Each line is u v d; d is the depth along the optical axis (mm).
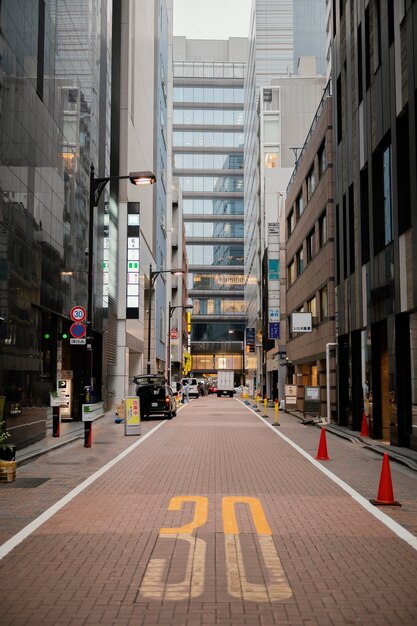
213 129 140625
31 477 13398
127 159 46438
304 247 39875
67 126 27703
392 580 6504
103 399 37438
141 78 54969
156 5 68500
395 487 12242
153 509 10023
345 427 27078
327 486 12266
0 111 17859
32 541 8047
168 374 58875
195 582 6414
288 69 88000
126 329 46250
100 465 15289
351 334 26078
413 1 17078
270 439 22109
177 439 22000
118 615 5516
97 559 7230
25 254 20516
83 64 31281
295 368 46969
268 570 6832
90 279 20516
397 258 18766
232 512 9805
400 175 18703
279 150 79938
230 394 82875
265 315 61031
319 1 106062
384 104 20406
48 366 27266
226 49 159125
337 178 29594
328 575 6672
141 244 53062
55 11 25375
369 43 23000
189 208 138125
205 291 135125
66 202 27469
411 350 18344
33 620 5406
